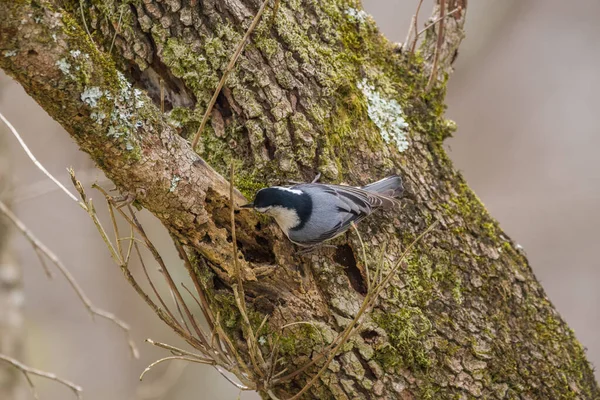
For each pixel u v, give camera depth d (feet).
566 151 66.90
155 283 51.16
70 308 60.85
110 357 58.29
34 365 57.72
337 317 23.82
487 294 25.58
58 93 18.79
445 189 26.25
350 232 24.40
